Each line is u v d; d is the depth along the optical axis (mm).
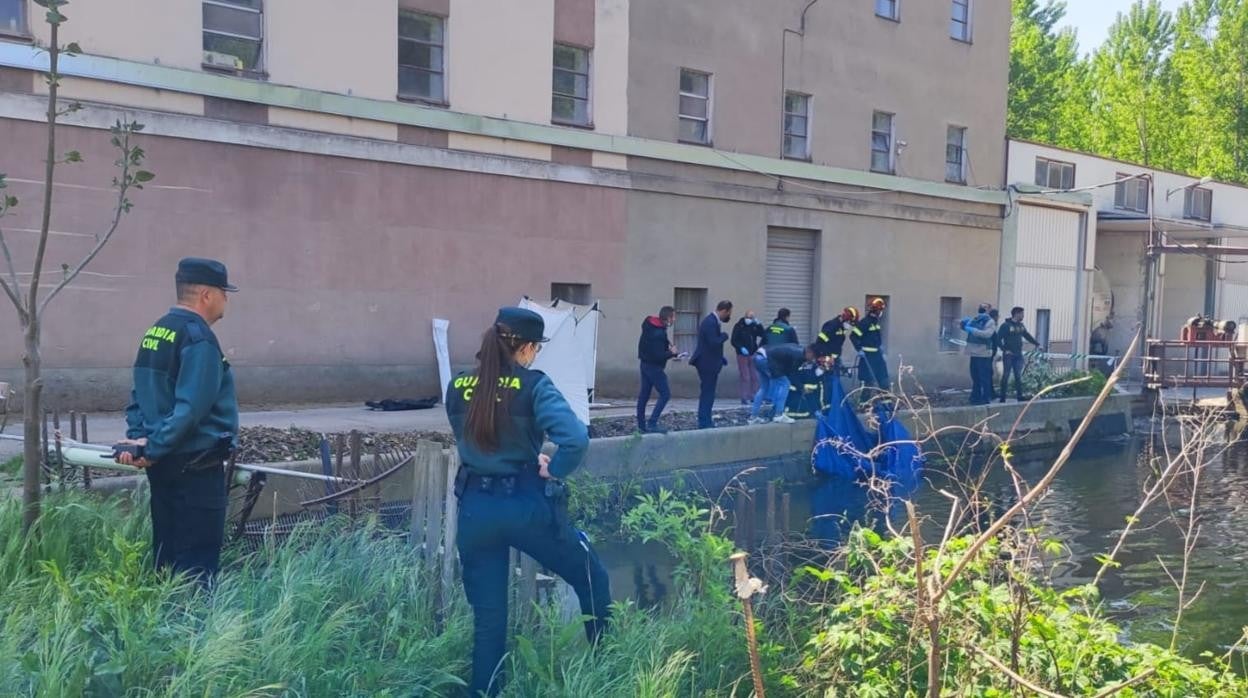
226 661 3619
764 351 14461
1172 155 40438
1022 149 24000
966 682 4223
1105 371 24594
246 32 13008
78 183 11734
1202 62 39188
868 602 4406
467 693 4207
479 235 15156
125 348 12148
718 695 4324
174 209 12438
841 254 20203
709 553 5289
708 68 17906
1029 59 45344
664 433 12359
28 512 4914
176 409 4316
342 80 13719
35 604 4164
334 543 5152
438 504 4922
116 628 3873
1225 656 5645
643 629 4609
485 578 4137
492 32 15125
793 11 19172
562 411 4023
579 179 16203
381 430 11352
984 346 17844
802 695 4512
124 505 5895
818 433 13617
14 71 11266
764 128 18828
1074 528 10648
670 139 17484
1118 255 28656
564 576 4395
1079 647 4438
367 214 14047
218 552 4703
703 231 17922
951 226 22375
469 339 15141
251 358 13156
